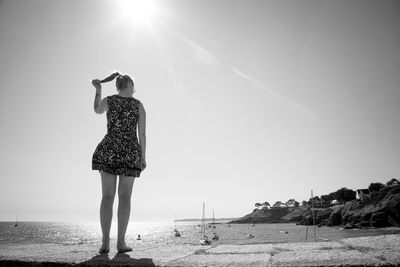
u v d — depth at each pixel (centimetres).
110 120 349
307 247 325
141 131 374
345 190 14750
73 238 10162
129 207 345
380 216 8731
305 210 18512
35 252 330
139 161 352
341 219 10750
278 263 223
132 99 370
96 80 368
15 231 15812
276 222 18675
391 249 275
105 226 328
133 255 297
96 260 255
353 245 315
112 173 334
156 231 17750
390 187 9806
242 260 247
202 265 226
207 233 11988
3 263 261
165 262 243
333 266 203
